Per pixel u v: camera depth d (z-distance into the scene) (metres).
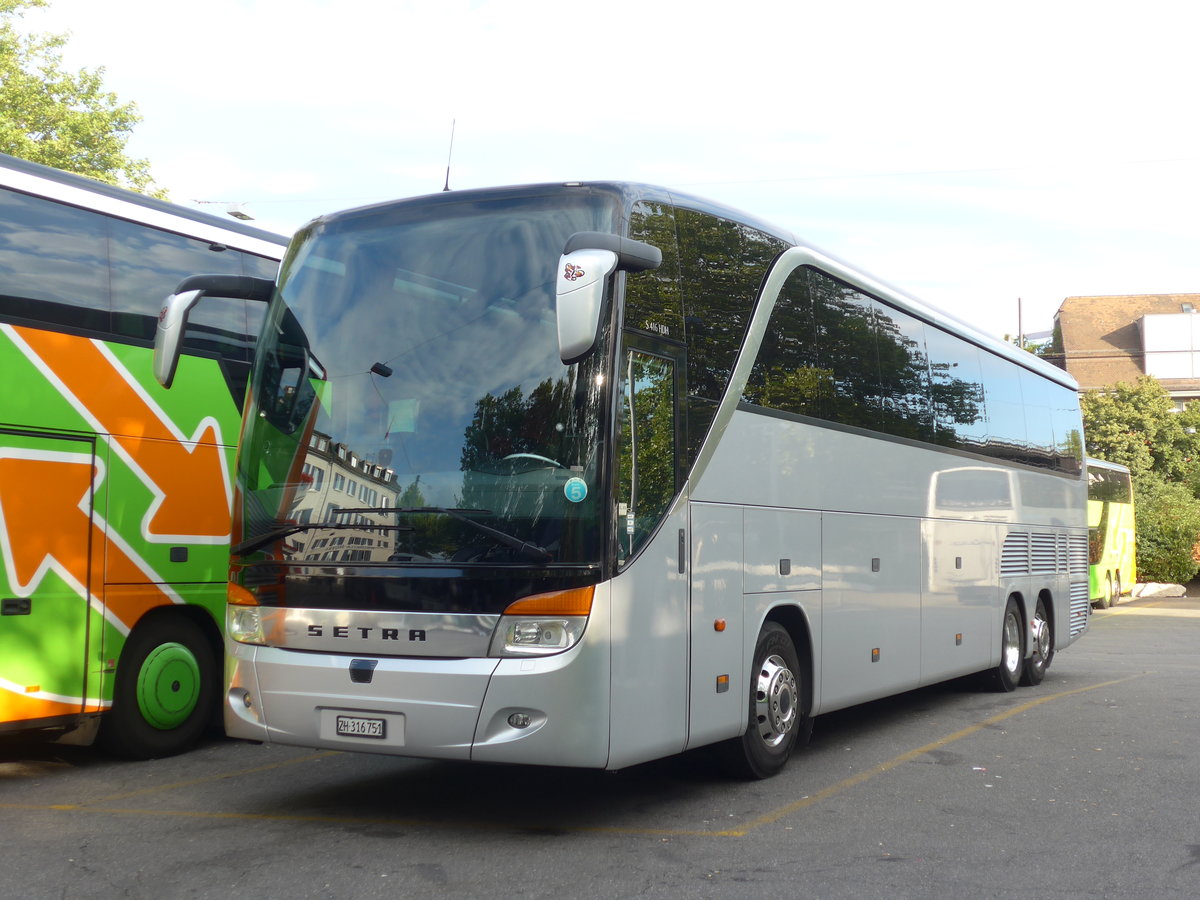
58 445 7.81
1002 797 7.27
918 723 10.44
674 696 6.40
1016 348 13.88
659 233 6.66
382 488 6.13
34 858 5.74
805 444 8.15
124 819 6.59
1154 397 43.22
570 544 5.82
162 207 8.77
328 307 6.64
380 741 5.95
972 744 9.27
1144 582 40.50
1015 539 12.93
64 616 7.81
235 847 5.95
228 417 9.11
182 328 6.68
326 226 6.91
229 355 9.17
